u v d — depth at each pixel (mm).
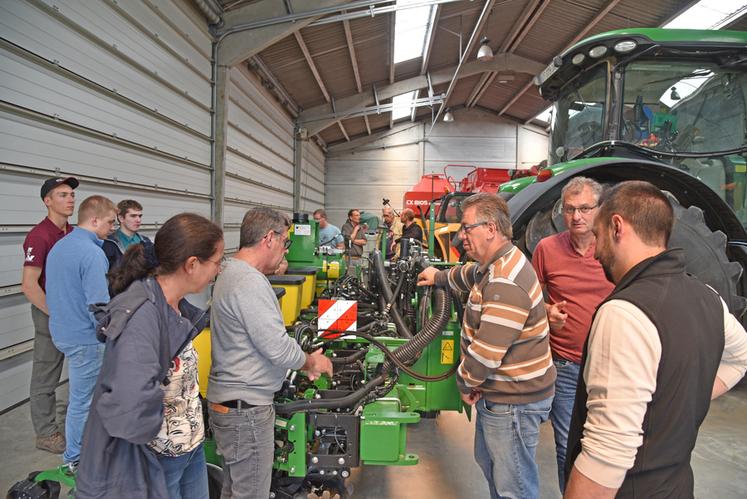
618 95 3188
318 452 1830
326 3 6039
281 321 1492
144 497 1121
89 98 3613
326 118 10680
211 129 6008
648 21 7672
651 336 884
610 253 1058
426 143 14578
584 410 1043
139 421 1033
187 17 5234
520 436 1515
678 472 918
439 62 10484
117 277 1196
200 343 1890
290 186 10375
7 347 2961
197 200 5699
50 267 2152
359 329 2408
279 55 7637
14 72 2896
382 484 2250
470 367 1478
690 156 3184
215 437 1521
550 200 2682
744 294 2988
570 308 1850
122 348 1075
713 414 3010
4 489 2150
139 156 4367
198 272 1236
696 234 2611
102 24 3715
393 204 14562
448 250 4699
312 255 3840
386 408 1877
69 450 2143
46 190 2492
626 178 2908
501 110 14023
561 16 8297
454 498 2137
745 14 6609
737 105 3314
